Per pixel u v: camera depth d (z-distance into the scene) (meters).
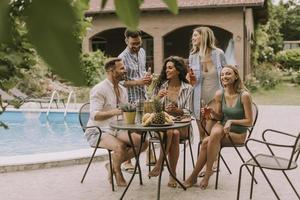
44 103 15.29
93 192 5.30
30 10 0.43
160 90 5.73
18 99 1.86
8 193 5.30
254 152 7.54
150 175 5.79
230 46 19.72
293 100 17.45
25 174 6.17
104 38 23.44
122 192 5.28
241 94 5.30
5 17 0.43
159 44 19.98
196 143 8.48
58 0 0.43
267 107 15.23
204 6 19.09
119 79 5.50
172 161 5.49
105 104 5.39
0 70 1.30
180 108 5.73
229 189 5.34
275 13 34.56
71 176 6.04
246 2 19.08
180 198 5.03
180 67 5.77
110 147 5.36
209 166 5.31
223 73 5.35
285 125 10.95
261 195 5.14
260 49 26.08
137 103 5.32
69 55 0.42
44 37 0.42
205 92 5.97
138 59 6.15
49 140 10.52
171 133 5.40
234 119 5.33
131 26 0.48
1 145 10.03
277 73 22.33
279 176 5.96
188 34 23.00
